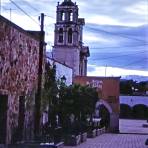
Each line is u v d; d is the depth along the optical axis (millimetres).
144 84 118750
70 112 33875
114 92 53375
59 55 68000
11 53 24781
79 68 70938
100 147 30984
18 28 25859
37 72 30688
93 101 38969
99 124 50656
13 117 25625
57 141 27984
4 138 24375
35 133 29797
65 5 68938
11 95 25125
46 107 32156
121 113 99312
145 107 99125
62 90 33938
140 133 52406
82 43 73062
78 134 34219
